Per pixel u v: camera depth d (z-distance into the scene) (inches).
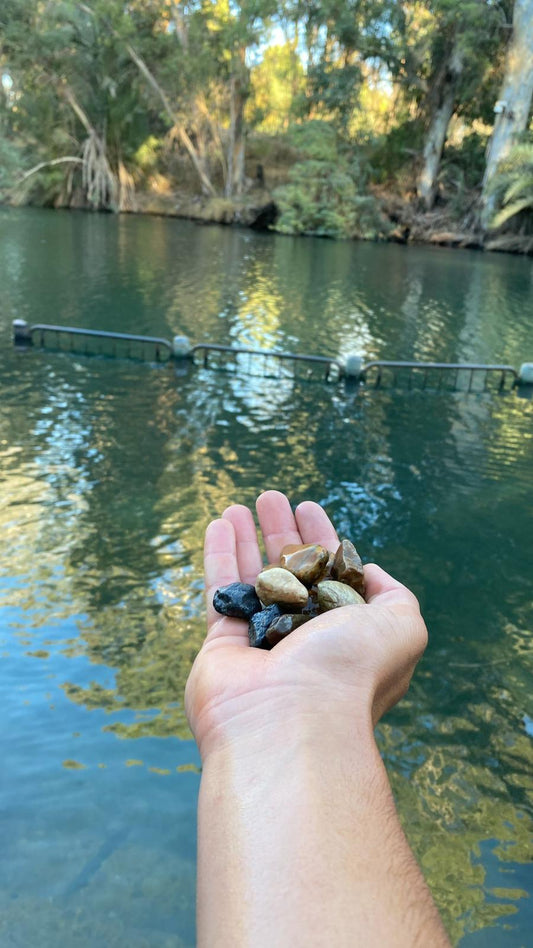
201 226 1840.6
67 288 880.9
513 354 716.7
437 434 468.8
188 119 1968.5
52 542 291.3
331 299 937.5
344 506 350.9
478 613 267.3
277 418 476.7
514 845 168.1
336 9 1665.8
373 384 575.8
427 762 193.6
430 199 1846.7
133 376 549.3
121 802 171.9
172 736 193.8
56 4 1839.3
